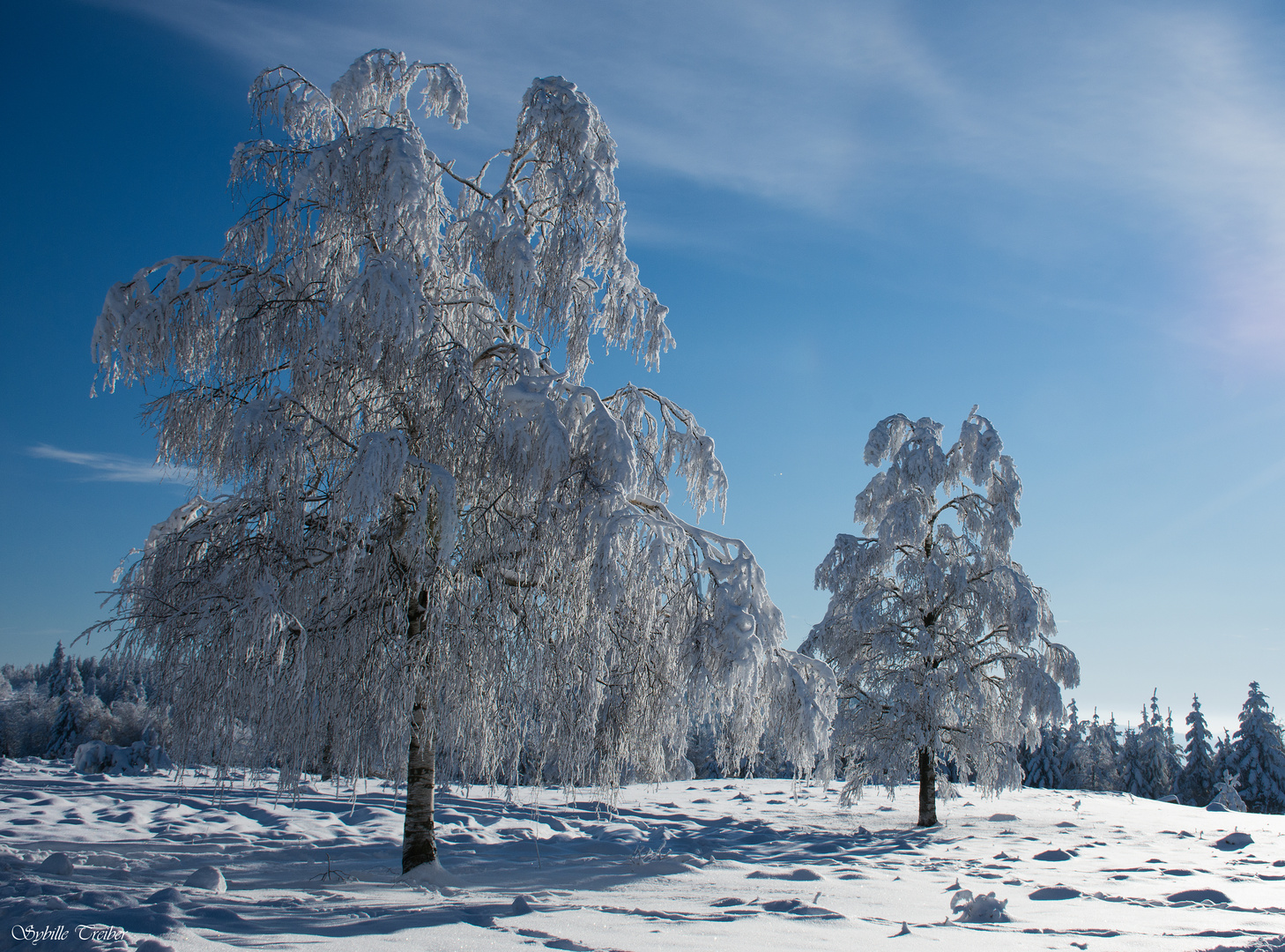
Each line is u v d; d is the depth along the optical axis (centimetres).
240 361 859
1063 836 1560
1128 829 1730
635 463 870
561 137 965
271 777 1612
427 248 916
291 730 800
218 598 782
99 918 438
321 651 816
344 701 813
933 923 594
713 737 995
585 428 884
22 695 5716
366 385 920
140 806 1361
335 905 605
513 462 834
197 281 884
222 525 841
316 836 1180
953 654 1984
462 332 997
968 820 1922
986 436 2080
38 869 707
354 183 863
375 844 1128
